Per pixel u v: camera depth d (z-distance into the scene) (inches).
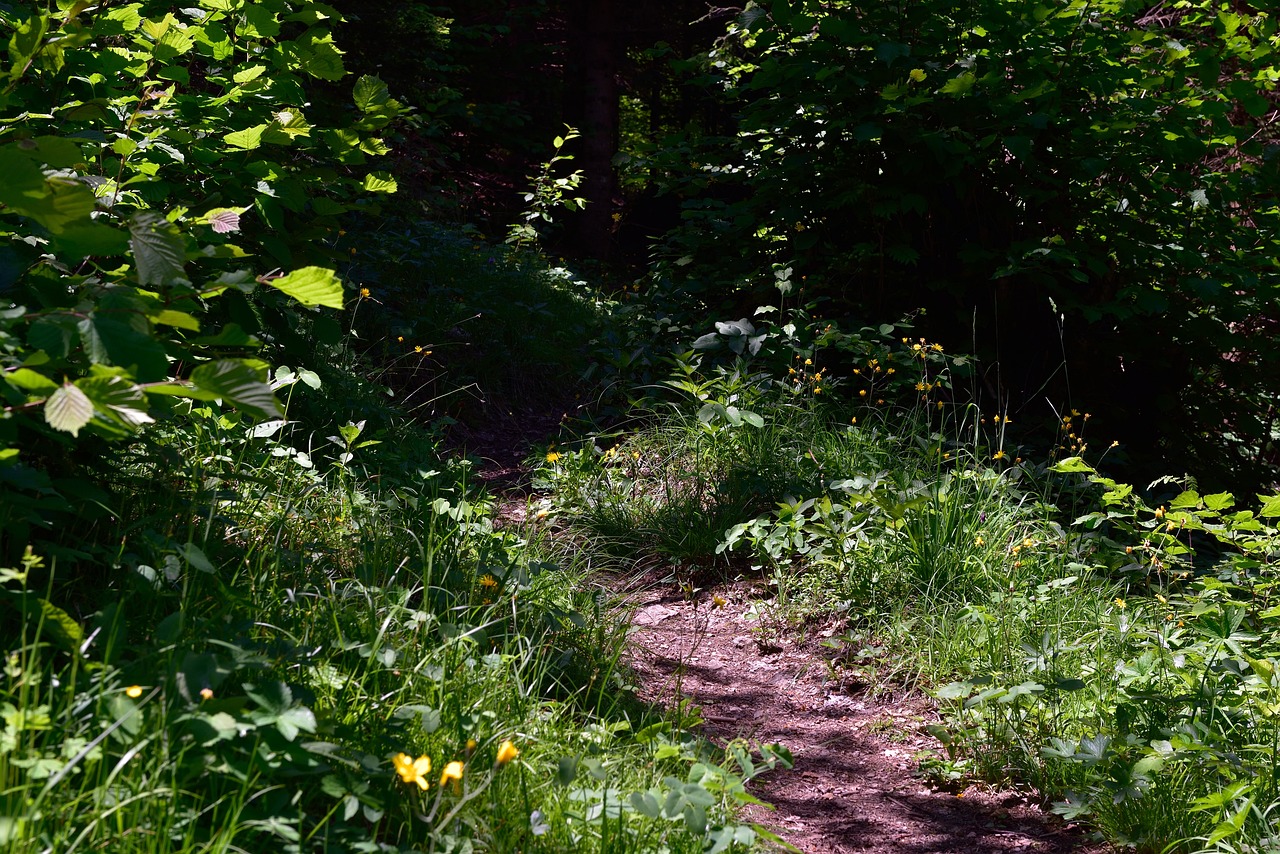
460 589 145.9
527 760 103.3
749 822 121.6
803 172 307.9
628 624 164.6
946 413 285.0
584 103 675.4
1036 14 275.7
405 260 344.8
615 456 255.3
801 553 202.7
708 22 701.9
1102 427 302.5
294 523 154.3
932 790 137.9
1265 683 133.0
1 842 63.9
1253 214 308.7
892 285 315.6
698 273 348.8
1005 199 300.7
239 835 77.5
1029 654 149.9
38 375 72.9
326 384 223.6
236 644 93.7
